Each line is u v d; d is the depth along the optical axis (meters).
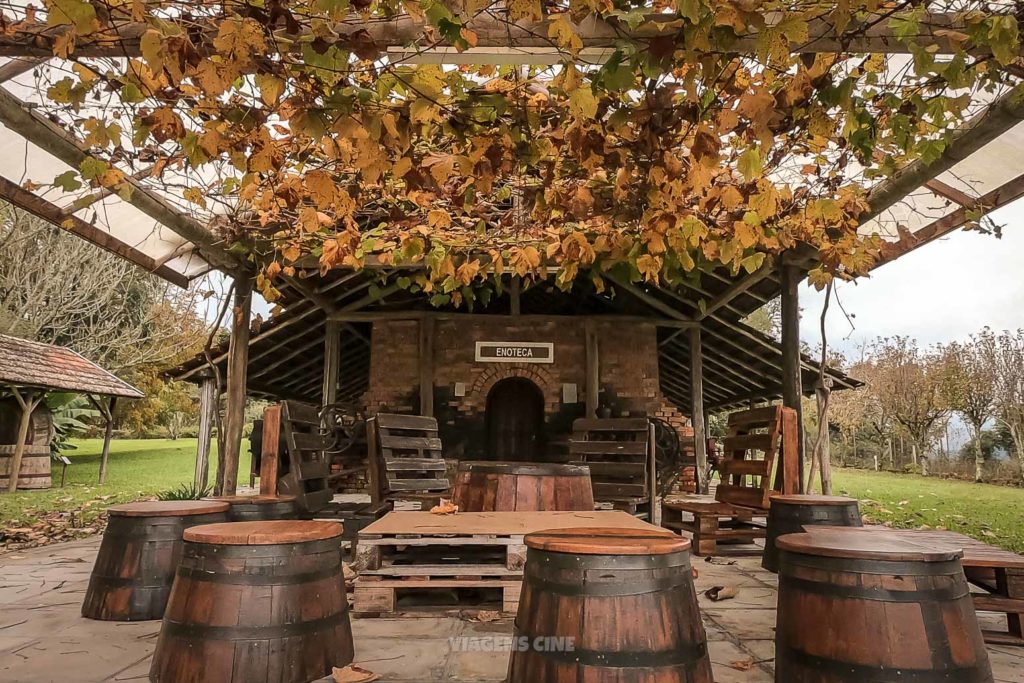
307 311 10.07
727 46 2.57
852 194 4.98
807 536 2.57
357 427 9.80
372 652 2.92
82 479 14.95
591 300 11.35
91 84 2.97
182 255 7.02
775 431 5.31
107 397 15.31
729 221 4.80
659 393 10.53
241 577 2.47
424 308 10.92
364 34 2.58
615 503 5.95
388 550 4.16
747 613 3.71
